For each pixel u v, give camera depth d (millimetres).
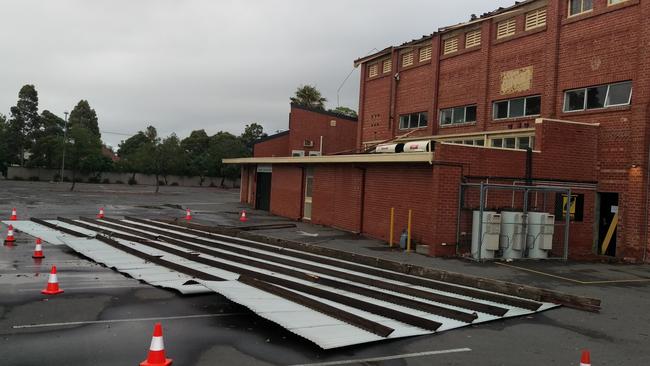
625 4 16906
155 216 25406
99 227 18484
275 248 14633
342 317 7562
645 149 16328
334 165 22875
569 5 19141
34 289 9492
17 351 6188
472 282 10719
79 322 7504
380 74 30453
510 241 15148
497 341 7242
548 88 19547
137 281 10508
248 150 81125
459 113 24594
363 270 11953
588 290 11297
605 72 17562
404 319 7875
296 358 6258
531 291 9836
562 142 17281
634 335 7793
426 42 26781
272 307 7832
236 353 6371
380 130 30250
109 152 112062
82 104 96750
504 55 21906
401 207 17672
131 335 6945
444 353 6637
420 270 11719
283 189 28297
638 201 16438
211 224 22516
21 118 74875
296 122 36469
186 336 6996
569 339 7469
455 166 15594
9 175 64812
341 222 22016
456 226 15641
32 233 17516
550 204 16969
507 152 16453
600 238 17969
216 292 9047
